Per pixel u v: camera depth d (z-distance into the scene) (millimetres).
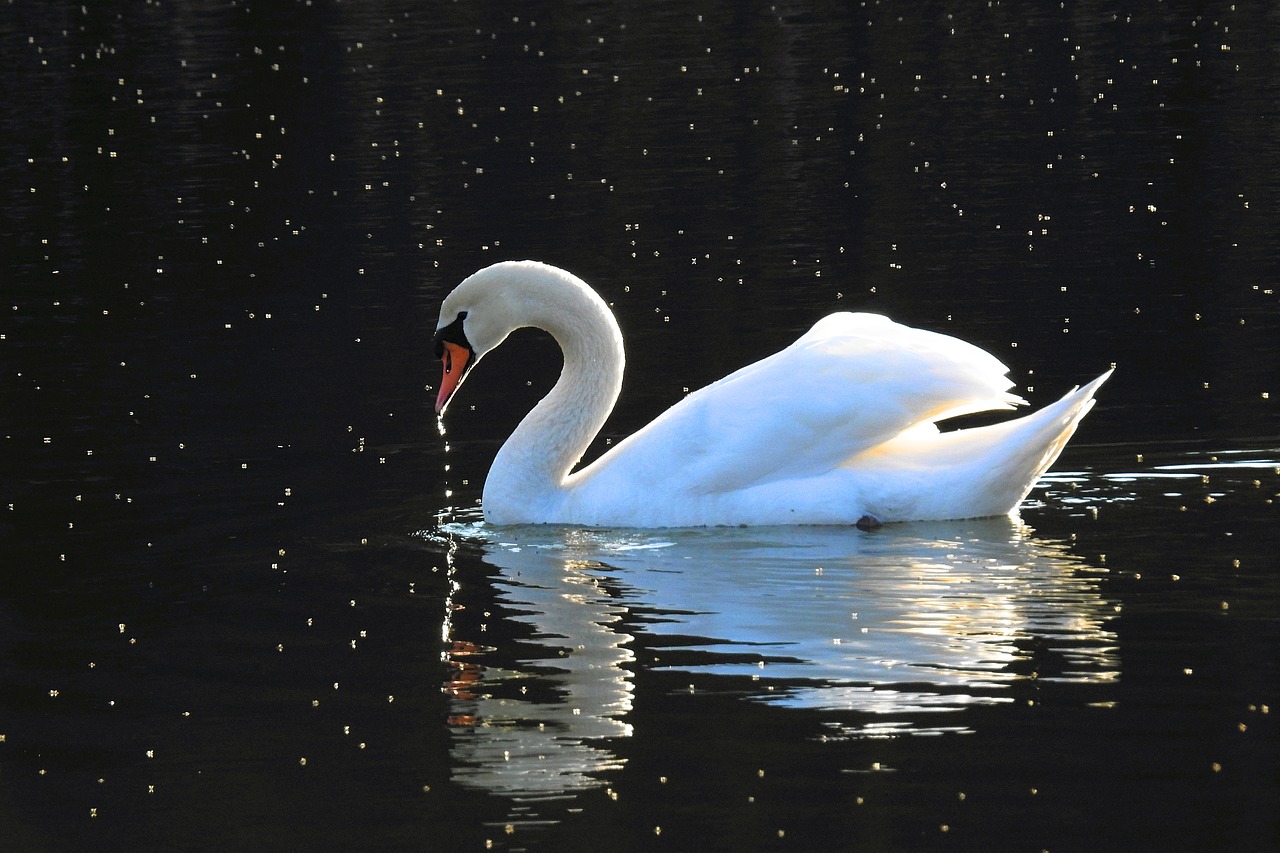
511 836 8781
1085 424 15664
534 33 40594
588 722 10008
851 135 29375
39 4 46562
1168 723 9469
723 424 13859
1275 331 17953
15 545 13688
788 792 9000
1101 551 12461
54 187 29109
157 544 13656
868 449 13703
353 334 20359
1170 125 28141
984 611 11328
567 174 28031
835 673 10461
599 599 12070
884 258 22203
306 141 31547
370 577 12766
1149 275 20516
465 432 16750
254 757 9828
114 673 11055
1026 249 22125
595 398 14586
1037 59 34344
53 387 18688
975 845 8359
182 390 18406
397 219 25953
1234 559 12062
